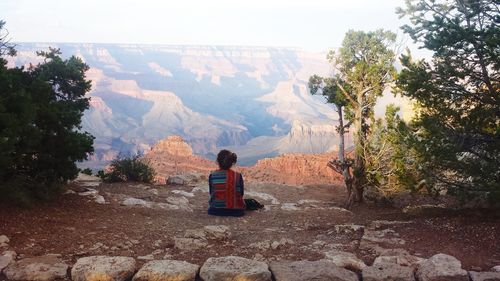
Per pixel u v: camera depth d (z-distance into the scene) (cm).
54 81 1537
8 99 903
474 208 1019
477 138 904
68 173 1034
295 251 701
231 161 1093
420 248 717
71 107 1324
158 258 654
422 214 1062
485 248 707
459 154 918
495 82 909
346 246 740
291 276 568
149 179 1836
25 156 976
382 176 1472
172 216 1012
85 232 769
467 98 916
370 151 1506
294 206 1448
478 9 891
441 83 913
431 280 565
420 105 1014
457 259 652
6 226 736
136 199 1201
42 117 988
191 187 1755
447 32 845
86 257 615
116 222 877
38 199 967
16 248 654
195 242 725
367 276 577
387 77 1509
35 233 729
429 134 927
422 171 955
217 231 781
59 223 808
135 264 608
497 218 879
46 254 639
